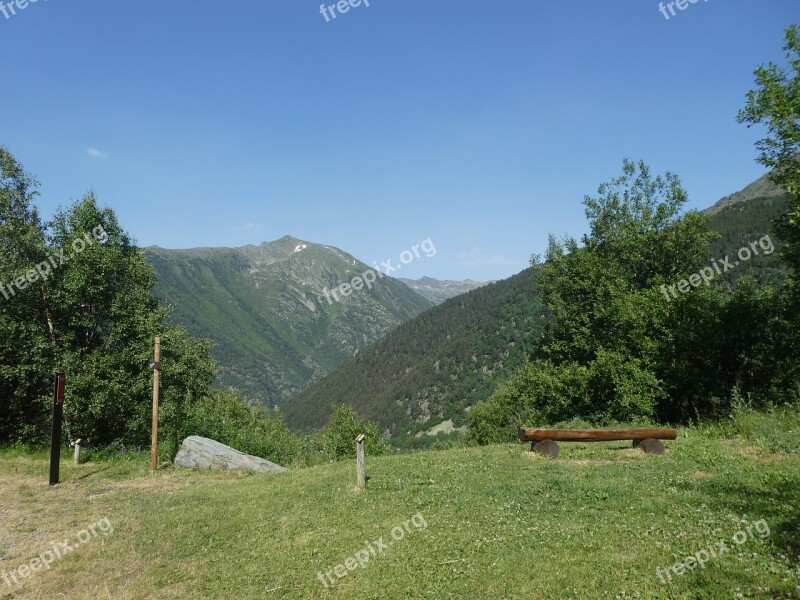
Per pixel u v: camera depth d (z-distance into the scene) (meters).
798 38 19.80
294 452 25.00
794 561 6.46
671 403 25.53
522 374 32.81
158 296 31.55
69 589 8.24
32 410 26.55
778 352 22.52
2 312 25.17
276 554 9.17
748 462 11.62
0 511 12.60
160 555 9.45
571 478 11.41
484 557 7.96
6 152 27.08
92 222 28.95
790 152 20.64
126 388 26.11
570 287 34.78
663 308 26.41
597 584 6.65
